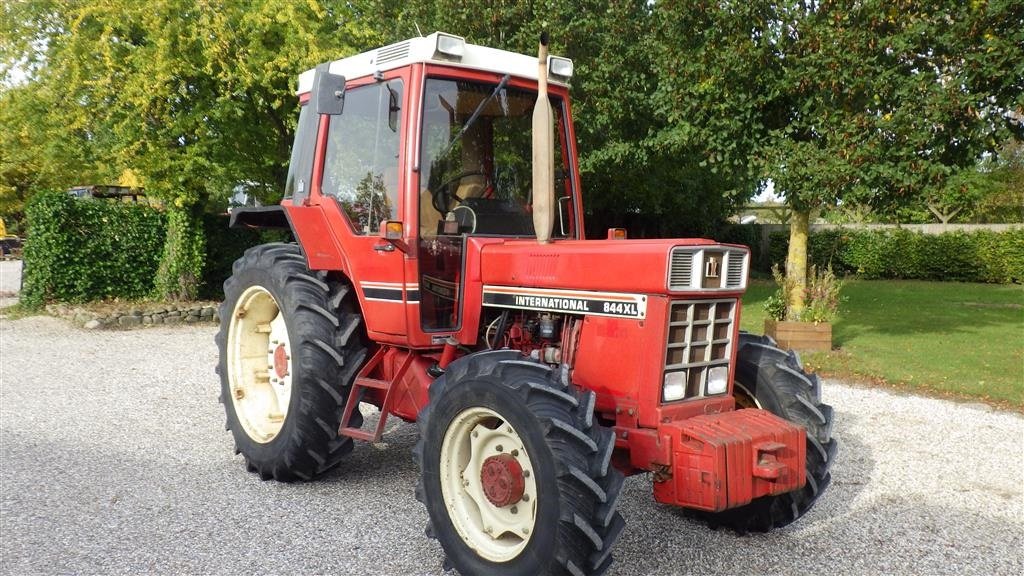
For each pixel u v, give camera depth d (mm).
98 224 12492
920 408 7078
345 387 4543
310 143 4797
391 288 4184
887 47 7449
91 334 10820
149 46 11344
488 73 4258
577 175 4578
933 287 20375
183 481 4832
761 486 3297
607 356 3510
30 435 5848
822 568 3732
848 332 11398
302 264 4875
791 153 8023
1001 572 3727
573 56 11031
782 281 9828
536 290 3797
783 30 7855
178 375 8180
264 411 5086
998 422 6617
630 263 3395
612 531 3070
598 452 3051
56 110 12359
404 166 4062
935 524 4332
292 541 3920
